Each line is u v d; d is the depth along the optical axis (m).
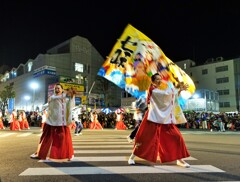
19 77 55.50
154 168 4.87
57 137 5.34
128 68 6.39
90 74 52.16
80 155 6.56
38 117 27.20
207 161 5.61
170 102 4.96
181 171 4.62
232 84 48.62
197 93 39.88
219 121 21.50
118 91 55.09
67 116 5.46
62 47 52.16
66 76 44.09
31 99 49.59
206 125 25.75
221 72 50.28
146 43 6.41
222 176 4.26
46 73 46.00
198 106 37.66
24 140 10.52
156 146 4.80
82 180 4.01
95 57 54.22
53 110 5.43
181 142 4.86
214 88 50.81
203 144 9.38
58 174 4.40
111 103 52.97
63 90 5.77
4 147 8.08
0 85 65.38
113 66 6.39
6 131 17.12
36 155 6.07
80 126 14.12
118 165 5.17
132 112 29.84
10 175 4.32
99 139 11.34
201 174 4.40
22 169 4.79
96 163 5.40
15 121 18.80
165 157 4.75
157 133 4.84
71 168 4.88
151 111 4.89
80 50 51.09
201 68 53.03
